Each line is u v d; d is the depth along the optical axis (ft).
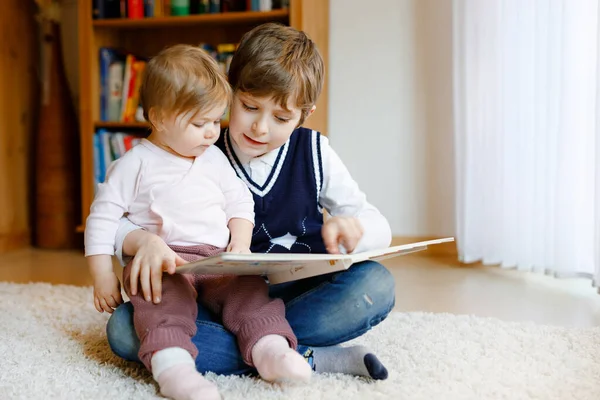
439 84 7.70
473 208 6.89
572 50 5.76
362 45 7.88
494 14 6.59
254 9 7.41
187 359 2.83
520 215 6.38
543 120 6.13
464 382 3.11
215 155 3.56
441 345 3.74
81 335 3.95
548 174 6.06
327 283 3.25
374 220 3.65
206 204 3.39
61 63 8.48
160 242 3.08
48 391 2.95
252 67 3.24
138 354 2.89
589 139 5.80
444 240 3.37
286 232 3.78
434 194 7.80
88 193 7.86
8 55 8.30
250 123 3.34
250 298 3.11
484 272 6.65
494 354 3.58
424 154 7.80
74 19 8.88
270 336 2.95
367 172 7.97
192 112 3.17
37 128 8.71
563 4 5.75
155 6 7.72
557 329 4.12
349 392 2.91
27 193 8.73
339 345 3.71
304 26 7.07
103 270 3.23
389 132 7.88
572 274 5.91
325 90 7.84
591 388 3.07
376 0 7.80
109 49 7.93
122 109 7.84
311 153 3.79
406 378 3.15
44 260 7.56
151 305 2.95
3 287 5.50
